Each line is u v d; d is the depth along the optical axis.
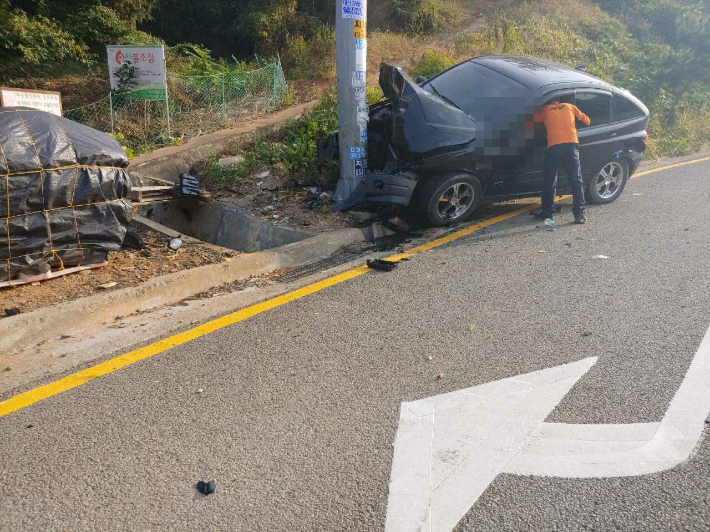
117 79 11.18
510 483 2.86
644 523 2.60
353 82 7.05
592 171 7.69
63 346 4.32
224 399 3.60
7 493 2.84
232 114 12.31
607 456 3.03
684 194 8.48
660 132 13.25
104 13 14.56
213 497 2.79
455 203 6.99
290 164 8.73
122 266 5.77
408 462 3.01
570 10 21.33
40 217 5.13
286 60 17.30
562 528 2.58
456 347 4.20
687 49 15.90
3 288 5.11
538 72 7.35
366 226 6.85
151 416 3.44
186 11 19.53
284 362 4.04
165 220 8.57
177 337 4.44
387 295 5.15
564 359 4.00
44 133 5.21
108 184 5.52
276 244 6.86
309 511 2.70
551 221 6.96
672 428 3.24
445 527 2.59
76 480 2.92
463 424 3.31
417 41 19.08
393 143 6.90
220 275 5.54
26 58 12.07
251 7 18.77
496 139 6.79
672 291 5.07
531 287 5.24
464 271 5.67
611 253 6.06
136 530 2.61
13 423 3.40
